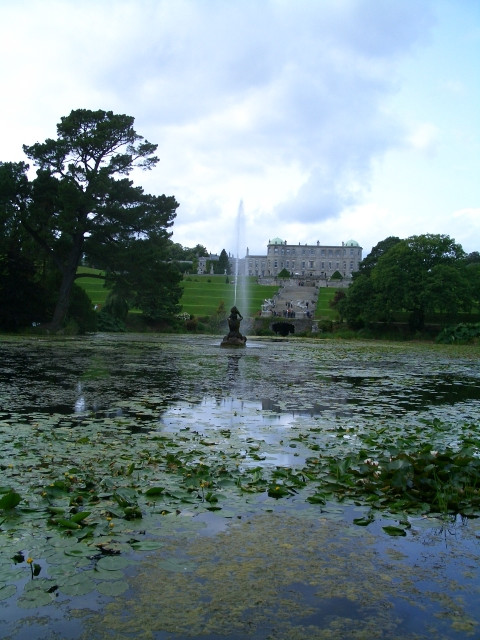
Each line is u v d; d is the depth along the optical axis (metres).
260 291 106.75
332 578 3.66
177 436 7.50
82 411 9.12
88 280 93.88
